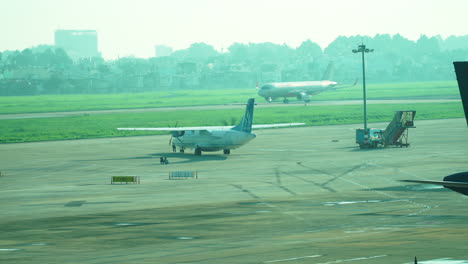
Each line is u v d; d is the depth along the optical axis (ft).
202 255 357.00
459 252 345.31
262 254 353.92
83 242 410.11
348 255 342.85
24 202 625.82
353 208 534.37
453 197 588.09
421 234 405.80
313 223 463.83
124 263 340.59
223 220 487.20
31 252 379.35
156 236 426.10
